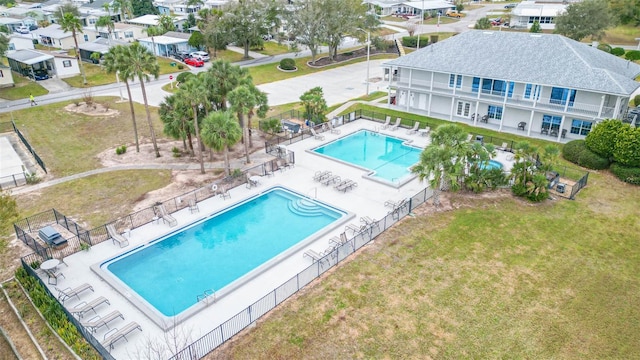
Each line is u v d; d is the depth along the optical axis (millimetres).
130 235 29234
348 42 102500
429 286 24094
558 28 79875
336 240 27688
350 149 43812
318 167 39031
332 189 34906
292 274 25109
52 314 21578
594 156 37594
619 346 20422
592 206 32281
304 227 30344
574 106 42531
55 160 41812
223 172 38312
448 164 30609
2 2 147875
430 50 52281
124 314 22328
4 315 22719
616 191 34344
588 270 25469
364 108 56031
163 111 39906
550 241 28156
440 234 28828
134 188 35781
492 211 31531
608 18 76938
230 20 82125
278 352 19984
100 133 48750
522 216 30922
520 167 33000
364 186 35406
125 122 52062
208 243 28766
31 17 117375
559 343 20562
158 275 25703
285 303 23016
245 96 35750
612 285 24281
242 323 21516
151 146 44750
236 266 26438
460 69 47844
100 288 24250
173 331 21016
